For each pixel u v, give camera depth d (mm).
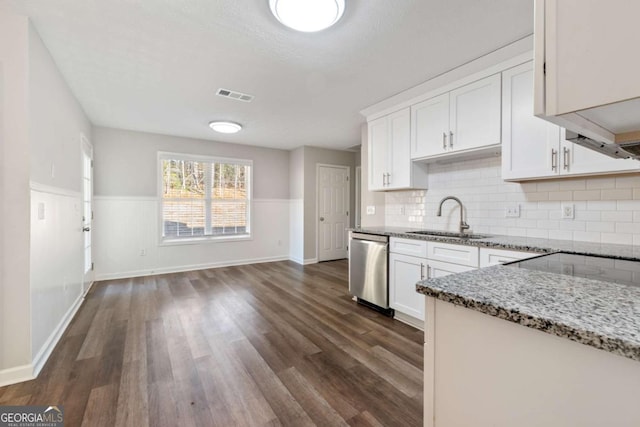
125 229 4453
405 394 1720
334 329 2623
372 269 3057
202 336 2467
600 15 604
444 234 2818
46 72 2207
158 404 1622
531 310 660
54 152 2389
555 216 2262
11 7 1779
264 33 2031
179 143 4883
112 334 2498
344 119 3936
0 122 1799
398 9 1771
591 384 584
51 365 2006
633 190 1923
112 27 1973
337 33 2020
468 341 777
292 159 6008
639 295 777
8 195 1812
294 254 5922
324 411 1574
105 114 3725
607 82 597
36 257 1979
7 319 1801
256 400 1662
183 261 4941
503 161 2289
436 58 2342
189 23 1927
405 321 2789
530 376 668
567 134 971
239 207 5543
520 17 1851
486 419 742
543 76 672
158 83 2828
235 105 3414
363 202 4195
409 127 3053
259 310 3088
